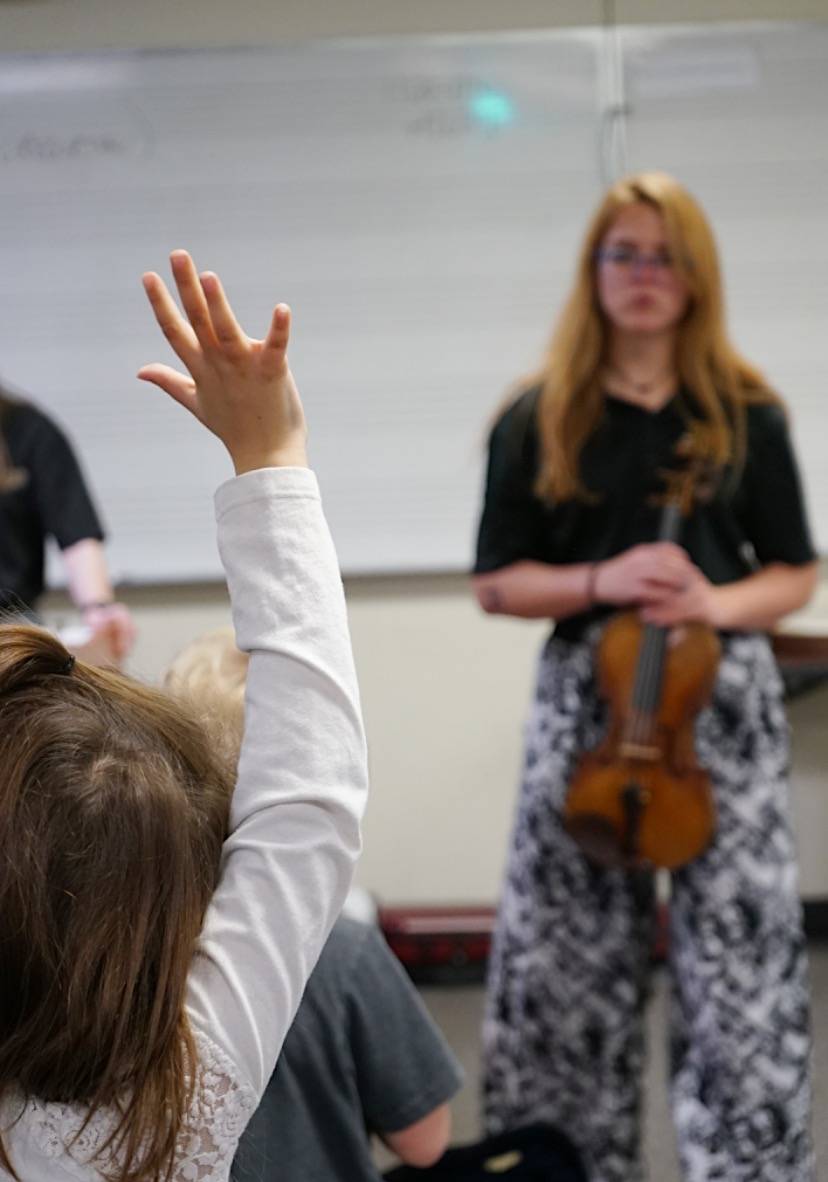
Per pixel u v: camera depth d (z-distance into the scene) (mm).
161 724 1023
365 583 4094
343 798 957
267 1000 929
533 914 2258
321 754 959
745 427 2268
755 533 2322
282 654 969
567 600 2248
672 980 2320
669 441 2260
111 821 914
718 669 2186
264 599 979
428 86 3941
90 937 894
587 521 2309
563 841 2234
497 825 4133
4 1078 902
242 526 994
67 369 4027
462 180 3961
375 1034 1390
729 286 3949
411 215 3975
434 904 4145
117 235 3998
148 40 3998
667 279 2195
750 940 2156
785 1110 2141
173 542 4066
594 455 2271
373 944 1434
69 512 3129
